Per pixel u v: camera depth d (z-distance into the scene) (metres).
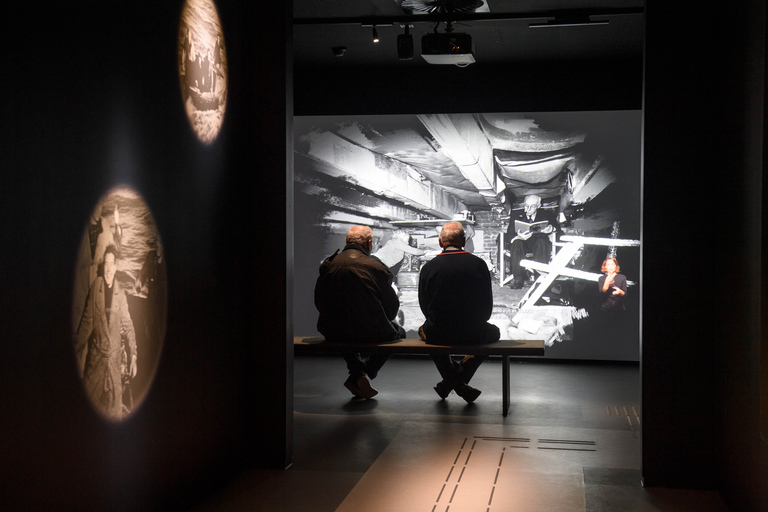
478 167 7.11
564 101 6.94
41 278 1.93
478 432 4.28
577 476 3.41
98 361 2.21
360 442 4.05
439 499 3.08
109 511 2.29
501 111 7.04
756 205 2.56
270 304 3.53
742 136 2.76
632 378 6.20
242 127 3.47
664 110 3.22
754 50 2.59
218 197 3.17
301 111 7.40
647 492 3.17
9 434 1.80
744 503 2.72
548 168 6.99
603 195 6.89
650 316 3.24
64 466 2.04
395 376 6.34
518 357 7.16
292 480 3.35
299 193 7.46
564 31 5.94
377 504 3.02
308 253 7.46
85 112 2.14
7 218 1.79
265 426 3.55
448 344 4.73
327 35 6.13
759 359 2.51
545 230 7.02
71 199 2.07
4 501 1.79
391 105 7.24
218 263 3.18
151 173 2.54
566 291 6.99
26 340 1.87
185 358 2.84
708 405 3.20
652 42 3.22
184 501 2.88
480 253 7.13
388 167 7.27
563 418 4.65
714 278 3.18
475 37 6.11
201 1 2.97
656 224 3.23
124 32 2.36
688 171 3.20
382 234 7.29
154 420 2.59
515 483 3.31
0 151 1.77
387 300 5.00
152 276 2.55
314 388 5.79
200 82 2.96
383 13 5.54
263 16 3.51
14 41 1.82
